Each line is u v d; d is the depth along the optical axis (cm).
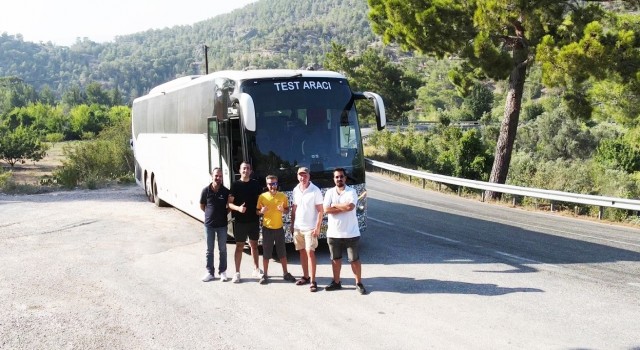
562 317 780
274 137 1140
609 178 2809
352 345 696
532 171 3216
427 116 11594
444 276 1005
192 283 999
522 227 1538
